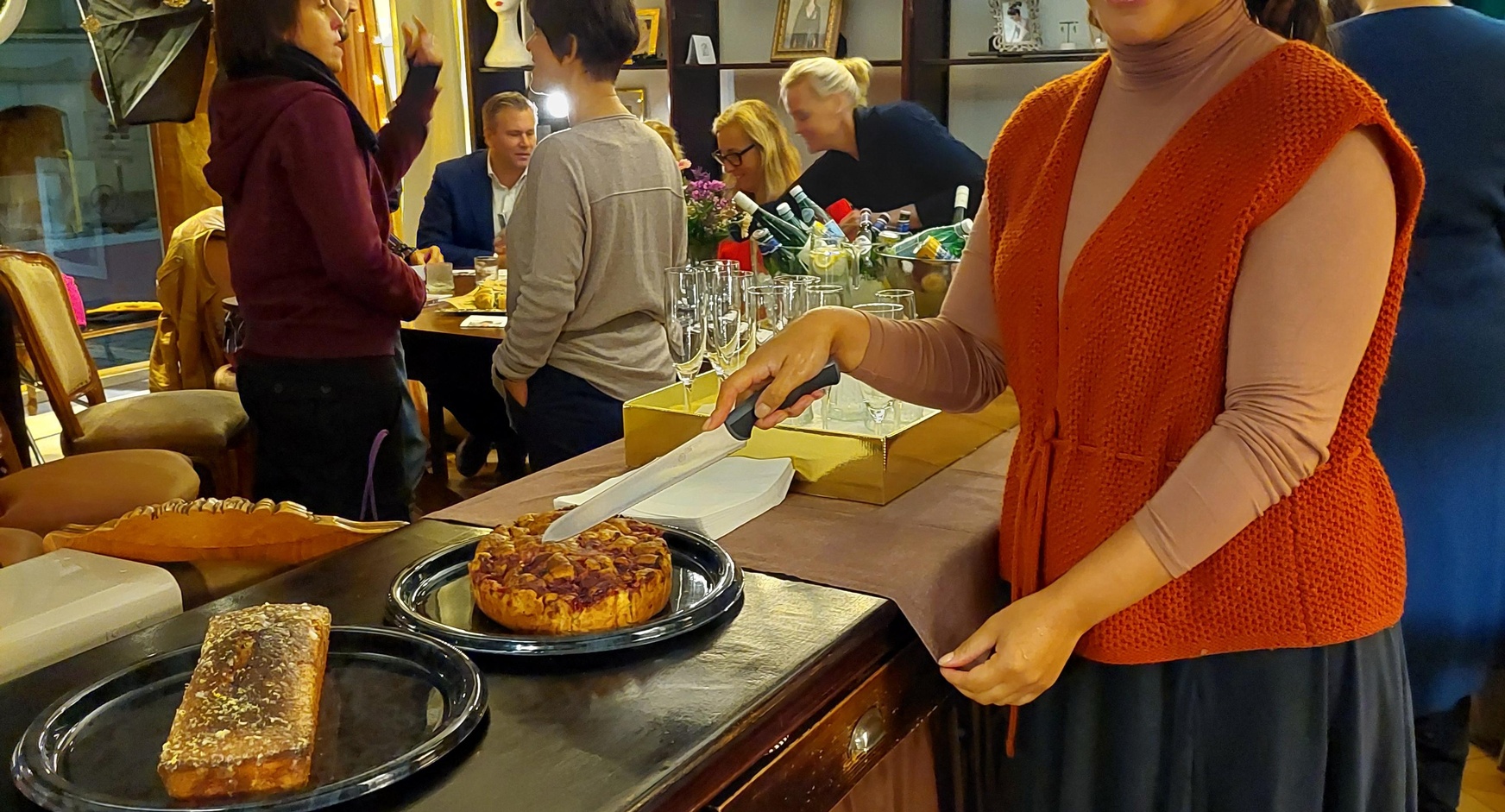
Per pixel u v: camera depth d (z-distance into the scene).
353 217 1.96
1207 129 0.93
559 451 2.17
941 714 1.19
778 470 1.33
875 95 4.43
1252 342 0.89
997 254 1.14
